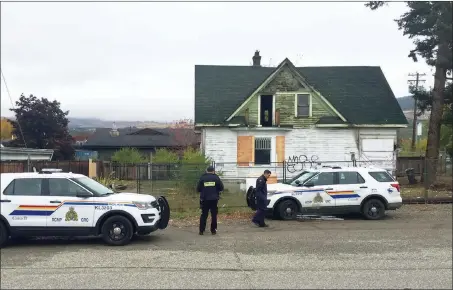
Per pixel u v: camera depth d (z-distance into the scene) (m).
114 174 30.08
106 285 7.48
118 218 10.95
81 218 10.90
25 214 10.80
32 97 43.44
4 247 10.84
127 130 61.91
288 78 26.28
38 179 11.11
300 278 7.91
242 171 25.70
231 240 11.52
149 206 11.20
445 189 23.09
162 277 7.96
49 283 7.57
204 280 7.78
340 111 26.20
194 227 13.75
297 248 10.43
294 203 15.30
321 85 29.05
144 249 10.44
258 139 26.05
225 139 25.88
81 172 26.53
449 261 9.11
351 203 15.36
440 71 24.55
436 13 22.75
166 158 28.23
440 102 24.73
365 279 7.83
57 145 43.09
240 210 16.94
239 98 27.22
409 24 23.77
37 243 11.38
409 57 24.66
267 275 8.11
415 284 7.52
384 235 12.10
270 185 15.84
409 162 32.44
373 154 26.53
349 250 10.19
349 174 15.62
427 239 11.49
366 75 30.06
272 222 14.78
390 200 15.42
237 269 8.52
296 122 26.30
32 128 42.72
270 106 26.92
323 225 14.08
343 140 26.47
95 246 10.89
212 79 28.69
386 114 26.86
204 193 12.42
